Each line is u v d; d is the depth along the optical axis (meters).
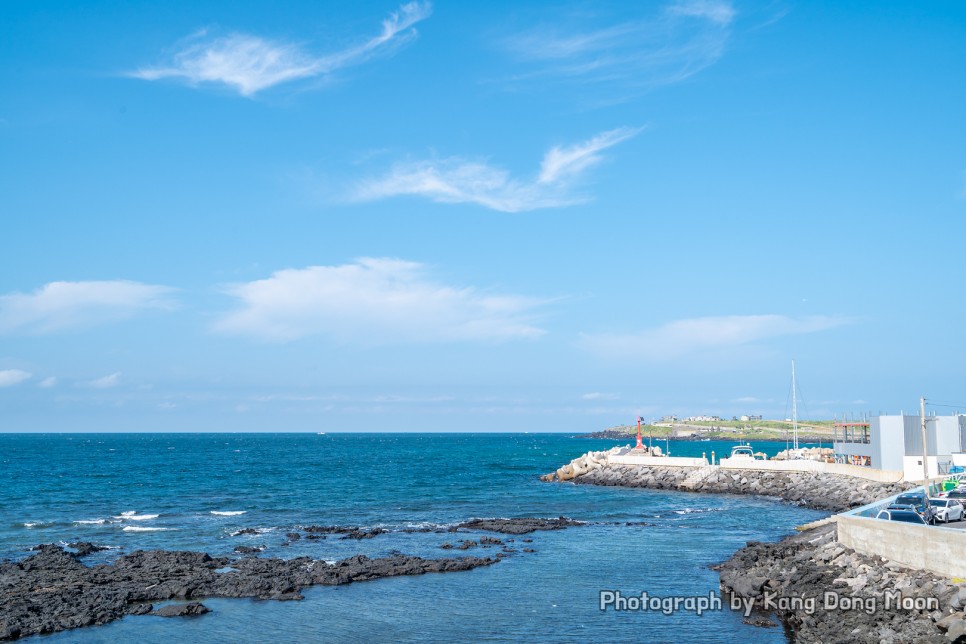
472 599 44.28
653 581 48.44
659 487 117.56
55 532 67.94
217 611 41.81
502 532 69.69
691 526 73.75
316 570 50.28
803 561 45.38
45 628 37.88
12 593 44.12
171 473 147.75
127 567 51.28
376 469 163.88
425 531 69.88
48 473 146.00
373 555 57.56
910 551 37.06
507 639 36.72
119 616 40.69
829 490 93.31
